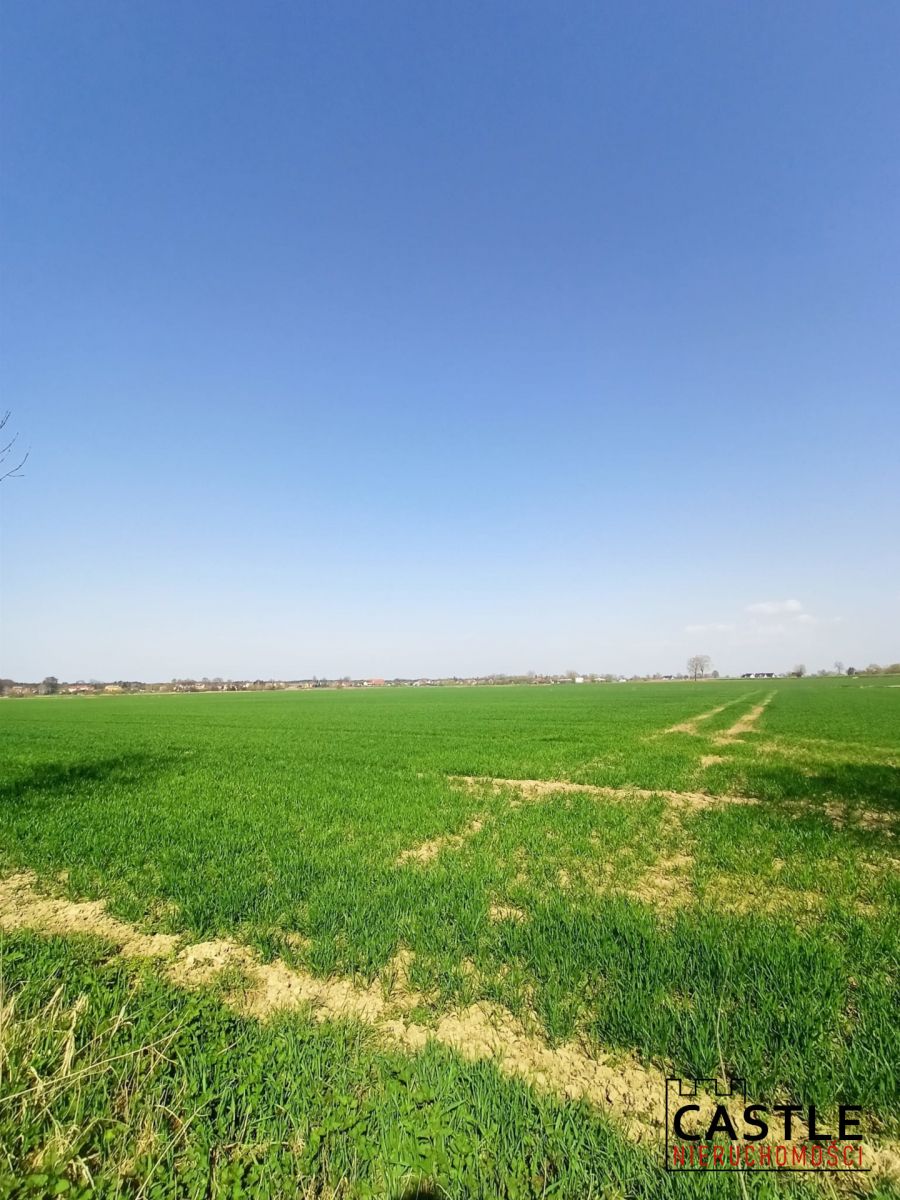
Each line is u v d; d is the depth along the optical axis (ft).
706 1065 15.06
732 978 19.29
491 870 32.35
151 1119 12.34
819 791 54.60
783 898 28.43
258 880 30.73
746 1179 11.51
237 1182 10.80
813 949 21.31
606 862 34.40
